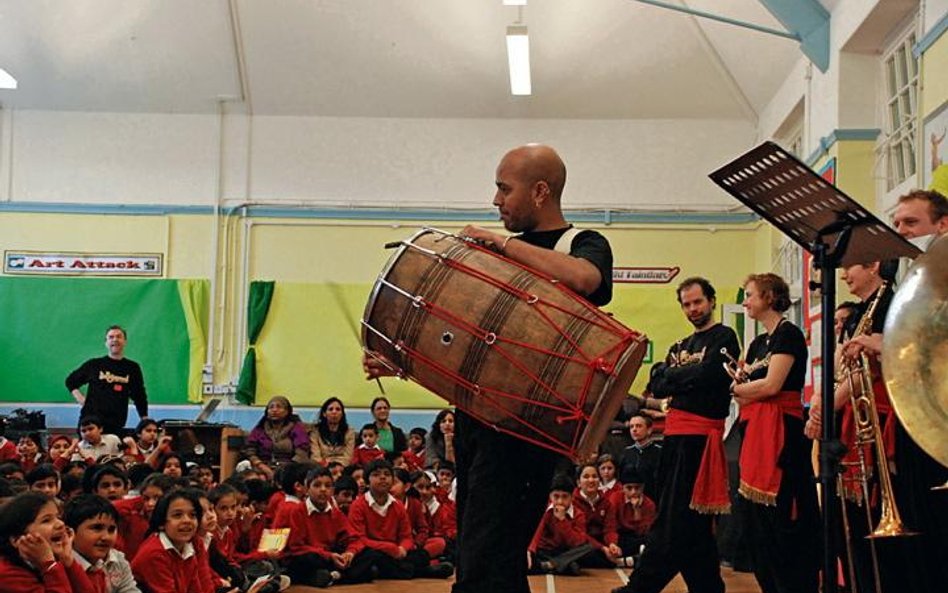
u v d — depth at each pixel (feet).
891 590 12.46
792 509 14.03
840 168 30.14
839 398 12.47
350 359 42.47
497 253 9.00
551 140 43.29
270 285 42.70
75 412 42.01
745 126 42.75
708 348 15.78
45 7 39.96
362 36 40.86
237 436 33.09
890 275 13.08
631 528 27.55
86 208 42.96
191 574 17.28
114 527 15.07
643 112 42.83
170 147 43.39
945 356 8.14
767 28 31.83
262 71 42.11
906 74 28.27
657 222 42.65
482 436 8.90
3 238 42.88
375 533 25.14
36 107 43.45
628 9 39.34
